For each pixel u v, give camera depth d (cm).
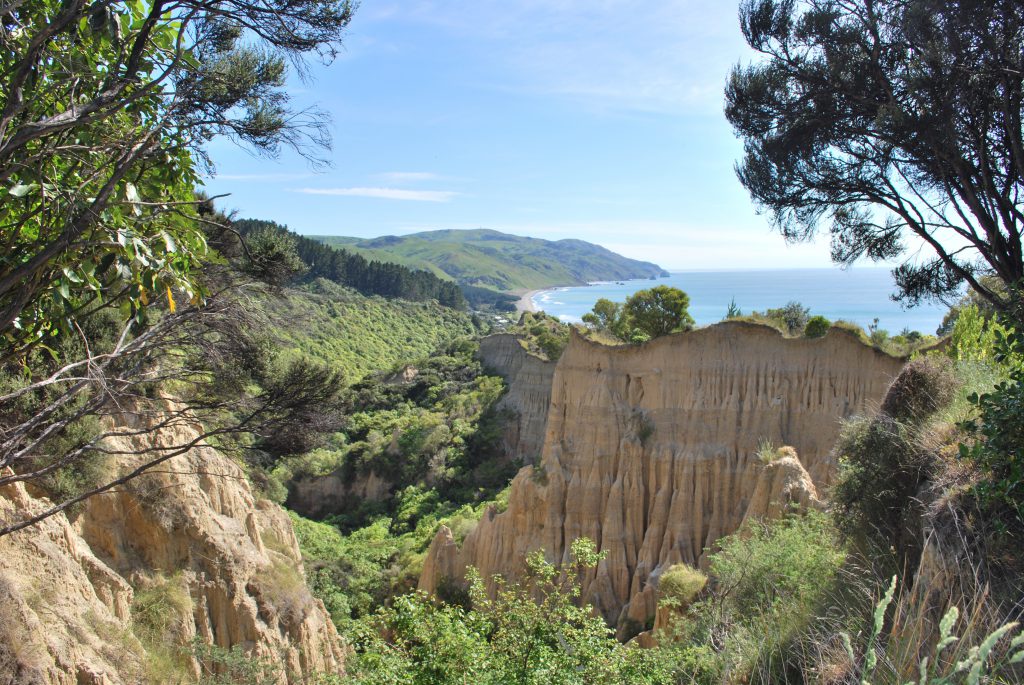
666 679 1005
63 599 1385
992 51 1145
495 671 1098
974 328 1411
